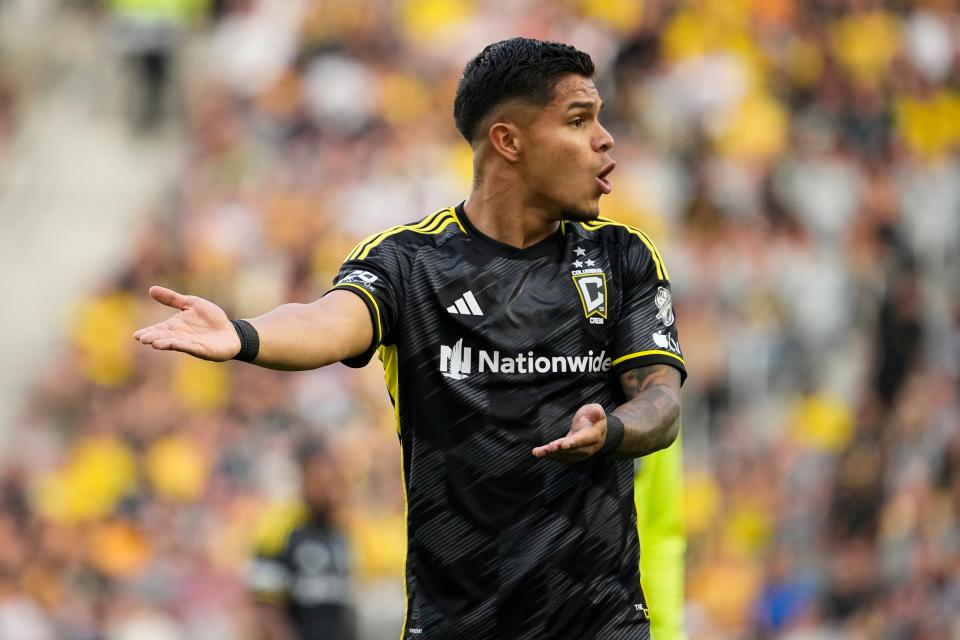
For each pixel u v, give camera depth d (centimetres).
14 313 5112
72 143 5659
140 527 3809
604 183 1070
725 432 4044
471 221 1083
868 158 4888
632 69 4862
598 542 1053
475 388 1047
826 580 3575
